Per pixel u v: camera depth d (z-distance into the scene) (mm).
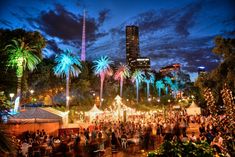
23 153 17031
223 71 40688
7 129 5242
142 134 23422
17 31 44250
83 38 146750
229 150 5926
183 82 165375
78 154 20000
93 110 42875
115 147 20328
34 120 24500
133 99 103688
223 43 41188
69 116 50156
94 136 23781
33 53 44406
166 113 54562
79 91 79000
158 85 134875
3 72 5770
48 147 19672
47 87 68312
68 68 63250
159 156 4711
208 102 6832
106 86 93188
